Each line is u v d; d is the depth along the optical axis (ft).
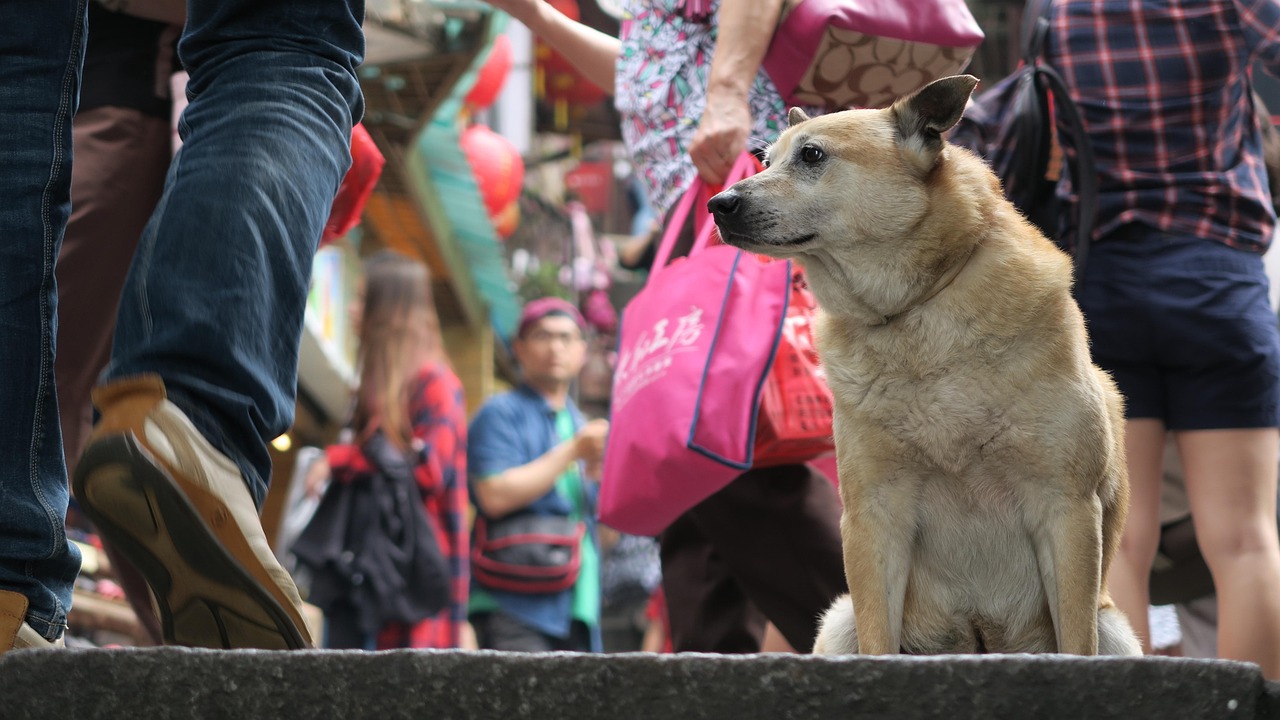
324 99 7.70
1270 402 12.33
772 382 11.07
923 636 9.78
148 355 6.77
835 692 5.42
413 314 18.69
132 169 11.78
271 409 7.09
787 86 11.66
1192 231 12.43
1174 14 12.53
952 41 11.56
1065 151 12.85
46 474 7.24
